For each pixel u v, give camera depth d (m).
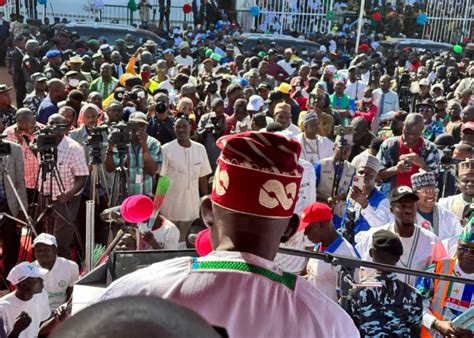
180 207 6.01
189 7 24.05
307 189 4.83
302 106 10.49
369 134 8.17
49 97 8.00
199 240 1.69
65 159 5.57
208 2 24.50
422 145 5.96
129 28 18.72
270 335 1.06
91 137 5.12
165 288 1.09
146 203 2.69
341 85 10.38
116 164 5.72
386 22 25.62
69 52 14.34
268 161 1.12
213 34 21.88
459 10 26.03
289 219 1.20
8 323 3.93
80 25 18.42
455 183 6.20
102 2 23.36
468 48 21.98
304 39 21.52
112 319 0.61
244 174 1.13
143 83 10.81
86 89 9.26
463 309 3.60
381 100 10.66
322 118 8.04
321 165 5.31
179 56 15.71
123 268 2.19
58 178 5.55
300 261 4.24
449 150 6.29
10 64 15.44
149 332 0.61
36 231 5.50
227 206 1.15
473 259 3.58
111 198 5.16
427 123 9.04
